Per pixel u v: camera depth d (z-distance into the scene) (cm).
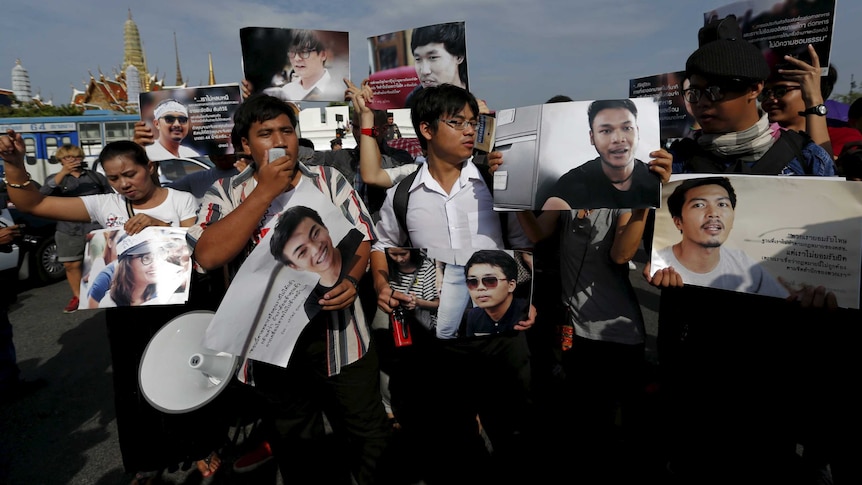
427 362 201
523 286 182
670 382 179
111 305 194
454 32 246
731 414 163
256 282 158
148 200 217
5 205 517
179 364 187
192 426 207
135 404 210
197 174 311
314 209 160
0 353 319
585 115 161
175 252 197
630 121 157
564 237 208
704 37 179
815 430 157
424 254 185
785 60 196
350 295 164
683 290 171
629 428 224
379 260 209
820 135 189
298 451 186
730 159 171
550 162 164
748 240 150
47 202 204
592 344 204
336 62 258
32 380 352
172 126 255
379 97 259
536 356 242
